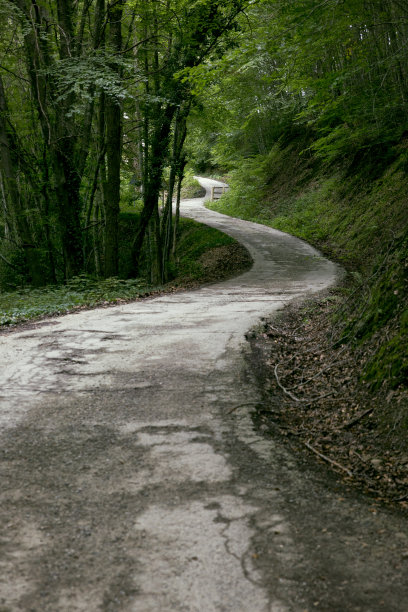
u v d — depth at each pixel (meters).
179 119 19.05
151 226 23.66
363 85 18.41
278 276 16.89
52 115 16.00
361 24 13.05
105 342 7.53
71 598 2.44
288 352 7.27
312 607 2.40
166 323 8.91
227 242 24.50
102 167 18.86
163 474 3.72
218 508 3.27
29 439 4.29
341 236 23.89
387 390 4.71
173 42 18.45
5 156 16.45
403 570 2.67
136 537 2.94
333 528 3.07
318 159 33.91
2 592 2.48
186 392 5.46
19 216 16.91
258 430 4.60
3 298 13.52
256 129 41.75
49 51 15.90
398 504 3.41
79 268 17.23
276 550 2.83
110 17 16.47
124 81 14.20
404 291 5.62
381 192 23.02
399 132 22.56
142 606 2.39
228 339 7.64
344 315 7.29
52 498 3.37
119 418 4.76
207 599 2.44
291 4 10.95
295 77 15.83
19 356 6.78
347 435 4.52
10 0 14.93
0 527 3.03
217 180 56.88
